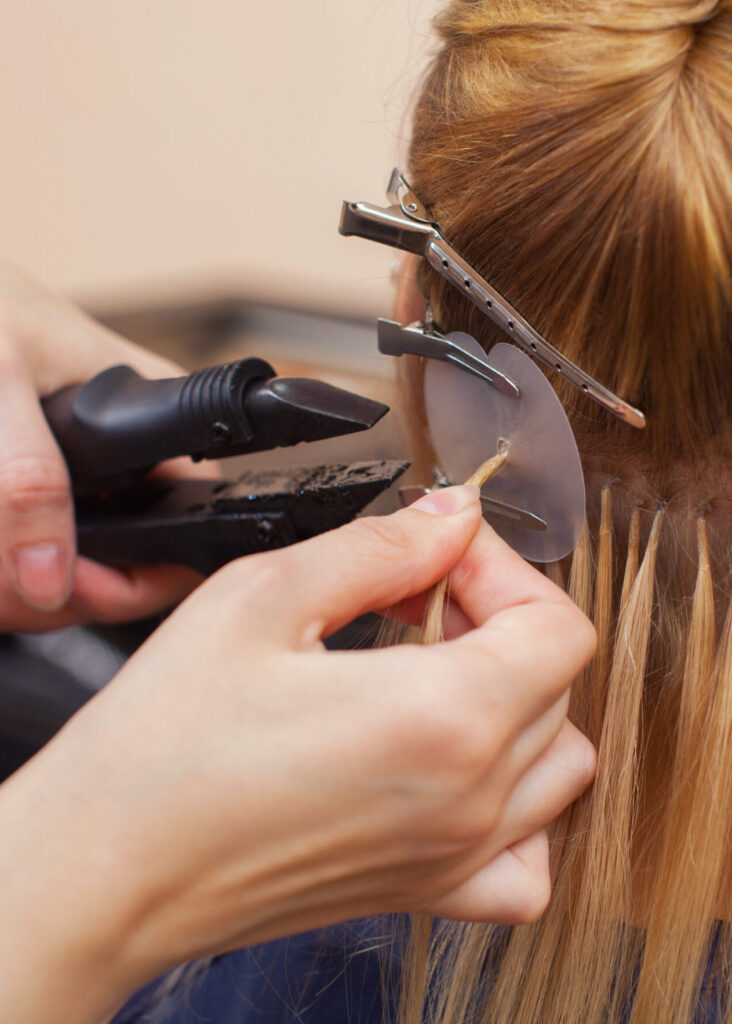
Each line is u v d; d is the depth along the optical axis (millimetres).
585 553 452
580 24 373
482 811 359
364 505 485
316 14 1060
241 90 1149
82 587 679
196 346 1081
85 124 1266
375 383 941
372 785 334
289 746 329
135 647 768
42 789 333
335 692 336
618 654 431
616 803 440
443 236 416
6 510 575
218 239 1252
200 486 604
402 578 385
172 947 346
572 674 377
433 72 447
